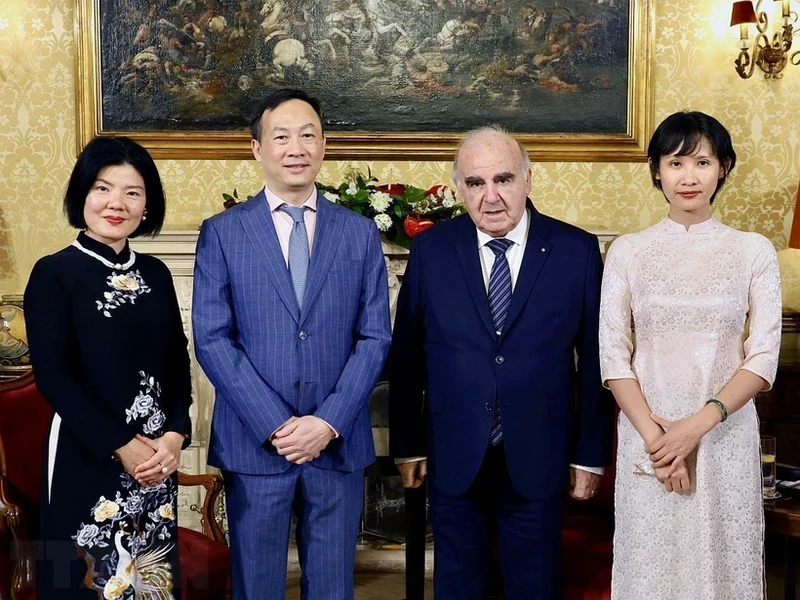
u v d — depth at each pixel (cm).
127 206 210
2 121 380
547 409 225
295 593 333
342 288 223
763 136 397
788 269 374
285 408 213
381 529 363
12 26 377
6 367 338
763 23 392
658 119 396
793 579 259
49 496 205
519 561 229
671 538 212
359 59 383
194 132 381
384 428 285
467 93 387
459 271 232
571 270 230
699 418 203
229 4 379
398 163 388
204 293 220
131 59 377
